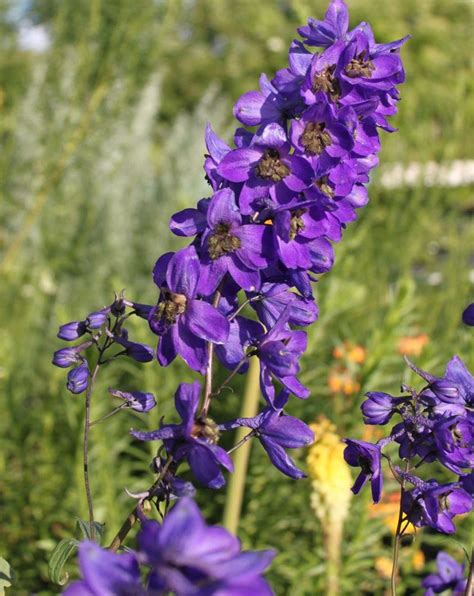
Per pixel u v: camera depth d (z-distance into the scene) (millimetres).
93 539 784
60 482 1691
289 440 736
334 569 1408
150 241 3166
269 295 761
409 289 1594
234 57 7836
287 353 730
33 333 2574
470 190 2684
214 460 713
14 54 3125
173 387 1684
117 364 1778
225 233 740
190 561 595
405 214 2590
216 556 597
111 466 1581
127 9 2912
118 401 1797
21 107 3047
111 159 3174
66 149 2947
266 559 595
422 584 921
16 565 1638
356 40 746
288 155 742
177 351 740
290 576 1569
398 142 2645
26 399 2189
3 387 1844
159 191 3318
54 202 2986
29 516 1696
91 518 788
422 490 773
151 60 3018
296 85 757
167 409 1650
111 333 801
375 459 773
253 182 744
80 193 3055
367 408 786
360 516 1516
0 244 3045
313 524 1624
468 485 780
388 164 2596
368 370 1576
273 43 7770
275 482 1635
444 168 2627
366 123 756
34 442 1897
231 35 7891
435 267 2807
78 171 3104
